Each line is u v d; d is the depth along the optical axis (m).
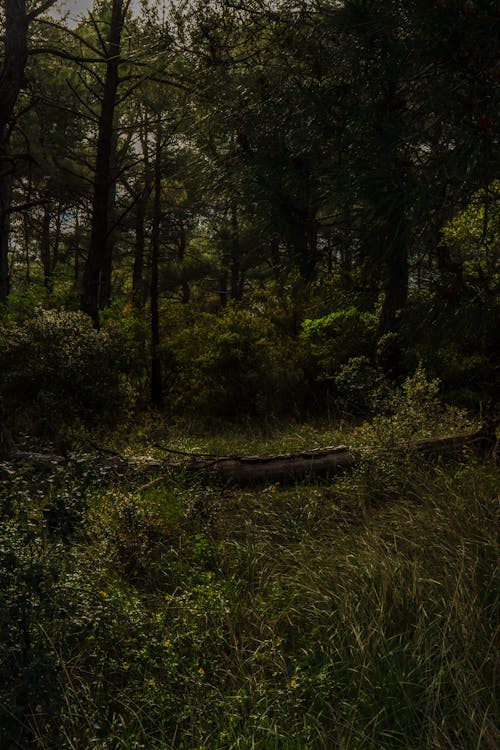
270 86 4.34
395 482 6.17
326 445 8.16
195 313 18.20
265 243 4.18
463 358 9.15
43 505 3.88
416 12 3.52
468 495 5.36
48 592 3.21
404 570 4.25
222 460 6.73
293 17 4.42
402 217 3.57
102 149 15.94
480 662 3.44
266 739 3.03
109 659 3.62
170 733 3.21
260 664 3.65
